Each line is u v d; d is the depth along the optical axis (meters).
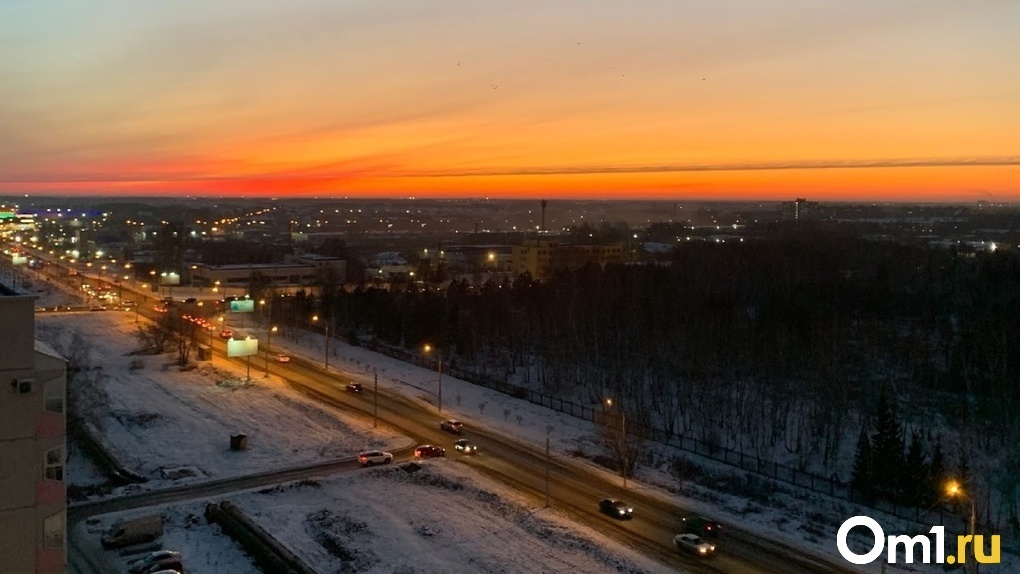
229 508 58.00
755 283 135.75
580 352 106.62
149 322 147.25
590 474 68.88
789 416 86.50
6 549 34.75
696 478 69.19
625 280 134.88
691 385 89.56
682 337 96.50
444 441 78.44
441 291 161.38
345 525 56.75
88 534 54.56
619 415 75.75
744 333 100.94
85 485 64.81
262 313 154.75
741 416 83.19
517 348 120.94
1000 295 113.50
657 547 53.38
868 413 79.62
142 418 84.69
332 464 71.56
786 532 56.59
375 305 139.75
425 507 60.62
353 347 129.88
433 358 121.12
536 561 51.09
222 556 51.84
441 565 50.41
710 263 150.50
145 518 53.62
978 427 77.50
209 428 82.25
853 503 64.06
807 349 96.56
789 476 70.81
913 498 62.59
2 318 34.66
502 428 83.75
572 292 125.19
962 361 87.56
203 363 113.81
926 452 67.69
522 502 61.28
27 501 35.19
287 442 77.94
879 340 104.62
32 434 35.31
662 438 82.19
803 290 124.31
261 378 104.69
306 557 51.62
